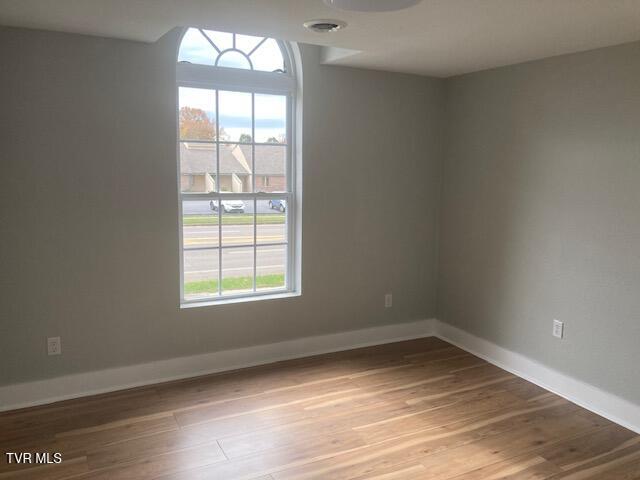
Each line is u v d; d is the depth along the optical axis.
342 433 2.86
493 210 3.84
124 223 3.25
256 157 3.73
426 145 4.24
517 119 3.58
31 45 2.88
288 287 3.97
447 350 4.16
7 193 2.93
